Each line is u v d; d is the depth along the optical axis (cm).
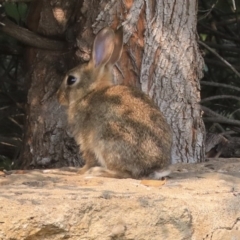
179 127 1184
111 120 970
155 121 974
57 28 1207
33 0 1171
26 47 1245
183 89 1184
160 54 1168
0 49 1420
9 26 1179
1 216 705
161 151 963
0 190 801
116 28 1148
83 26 1166
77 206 737
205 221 813
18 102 1481
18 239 712
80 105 1041
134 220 769
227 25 1695
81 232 740
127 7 1148
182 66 1183
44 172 1010
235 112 1503
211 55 1666
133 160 953
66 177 947
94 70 1084
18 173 989
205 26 1623
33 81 1215
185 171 1058
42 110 1198
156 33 1164
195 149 1202
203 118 1391
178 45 1180
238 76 1522
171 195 823
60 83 1201
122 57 1150
